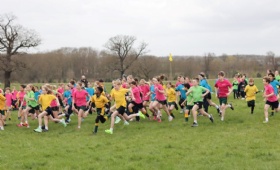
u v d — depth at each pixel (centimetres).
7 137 1309
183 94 1778
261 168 793
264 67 8594
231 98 2680
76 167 872
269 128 1252
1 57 5653
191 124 1427
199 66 8519
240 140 1086
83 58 9638
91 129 1430
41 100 1442
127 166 853
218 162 862
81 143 1148
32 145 1144
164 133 1263
